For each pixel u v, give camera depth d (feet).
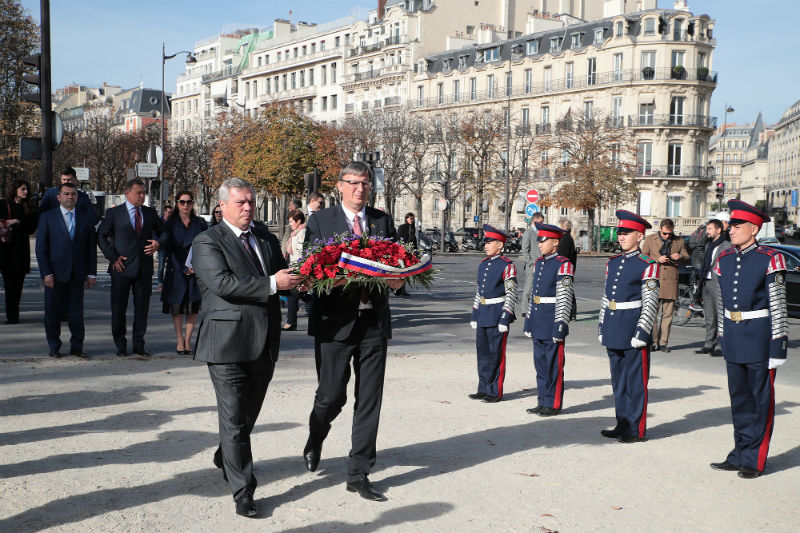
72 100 472.85
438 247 154.40
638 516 15.62
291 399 24.84
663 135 202.39
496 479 17.66
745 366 19.04
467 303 60.80
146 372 28.40
